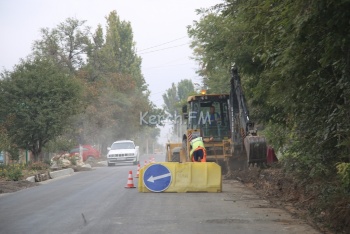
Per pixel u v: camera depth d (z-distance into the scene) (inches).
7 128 1117.1
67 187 748.0
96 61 2213.3
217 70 1100.5
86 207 507.2
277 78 438.3
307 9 309.4
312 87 422.6
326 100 428.8
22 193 686.5
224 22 613.0
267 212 459.8
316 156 474.9
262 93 512.4
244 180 748.6
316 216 422.6
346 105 386.0
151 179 629.6
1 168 958.4
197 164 628.4
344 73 371.9
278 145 701.3
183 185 623.2
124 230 377.1
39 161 1111.6
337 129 404.8
